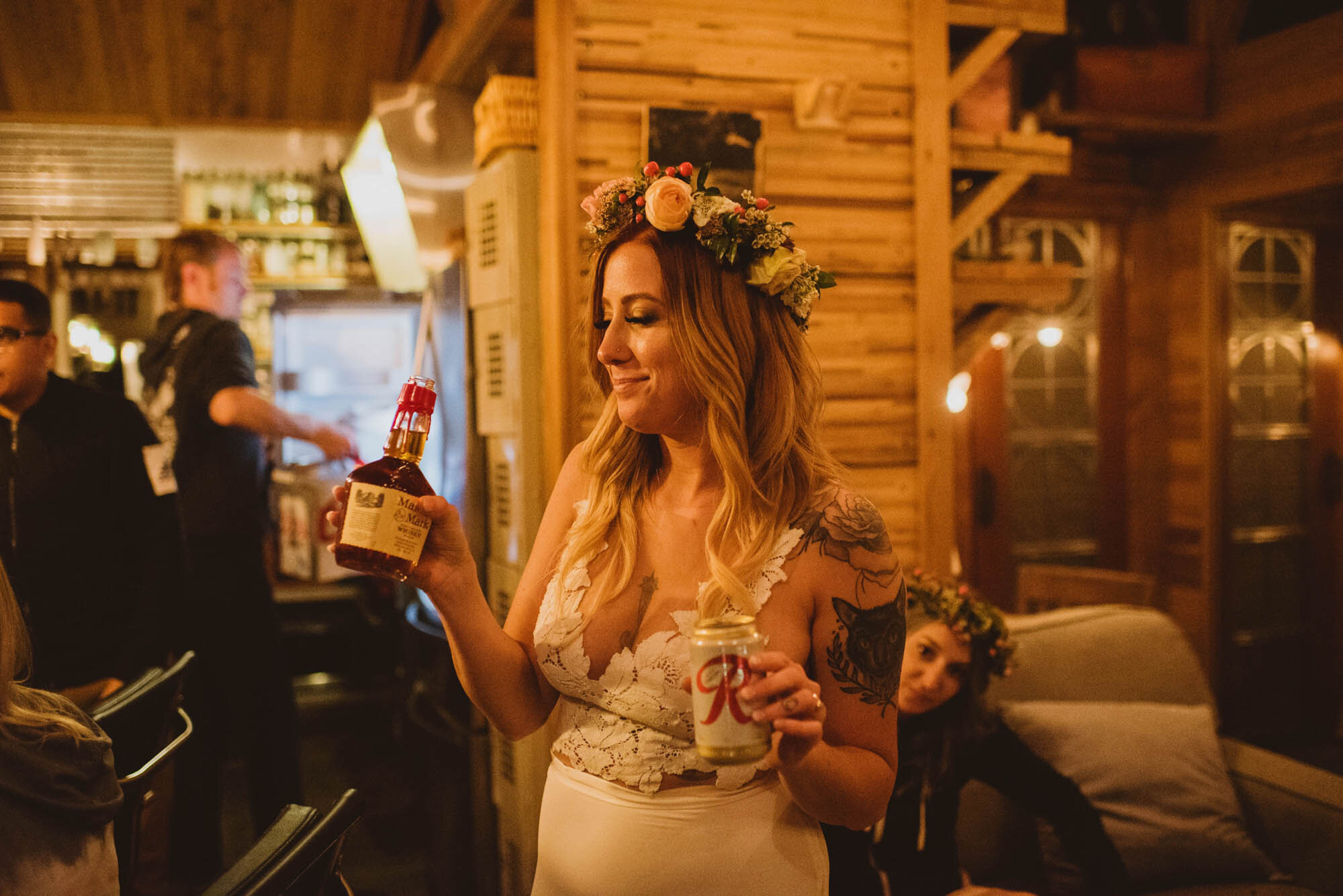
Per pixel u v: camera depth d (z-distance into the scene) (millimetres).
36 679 2307
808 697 921
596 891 1114
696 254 1163
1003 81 3176
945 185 2818
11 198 4488
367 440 4500
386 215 4133
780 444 1181
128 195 4613
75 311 4918
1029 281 3203
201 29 3861
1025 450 4379
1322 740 4516
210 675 2959
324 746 4215
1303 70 3836
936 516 2820
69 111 4129
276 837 1214
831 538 1126
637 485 1260
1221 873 2223
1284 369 4523
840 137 2721
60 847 1038
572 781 1180
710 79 2586
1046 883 2297
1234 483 4410
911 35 2781
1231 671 4441
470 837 2744
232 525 2957
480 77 3133
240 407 2846
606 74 2494
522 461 2549
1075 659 2555
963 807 2391
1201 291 4305
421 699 3064
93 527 2426
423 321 3365
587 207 1268
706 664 935
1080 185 4324
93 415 2443
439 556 1151
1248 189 4070
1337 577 4641
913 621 2105
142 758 1709
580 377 2449
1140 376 4500
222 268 3076
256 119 4289
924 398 2811
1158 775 2283
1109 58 4016
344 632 4996
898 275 2803
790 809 1140
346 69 4129
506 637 1245
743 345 1171
